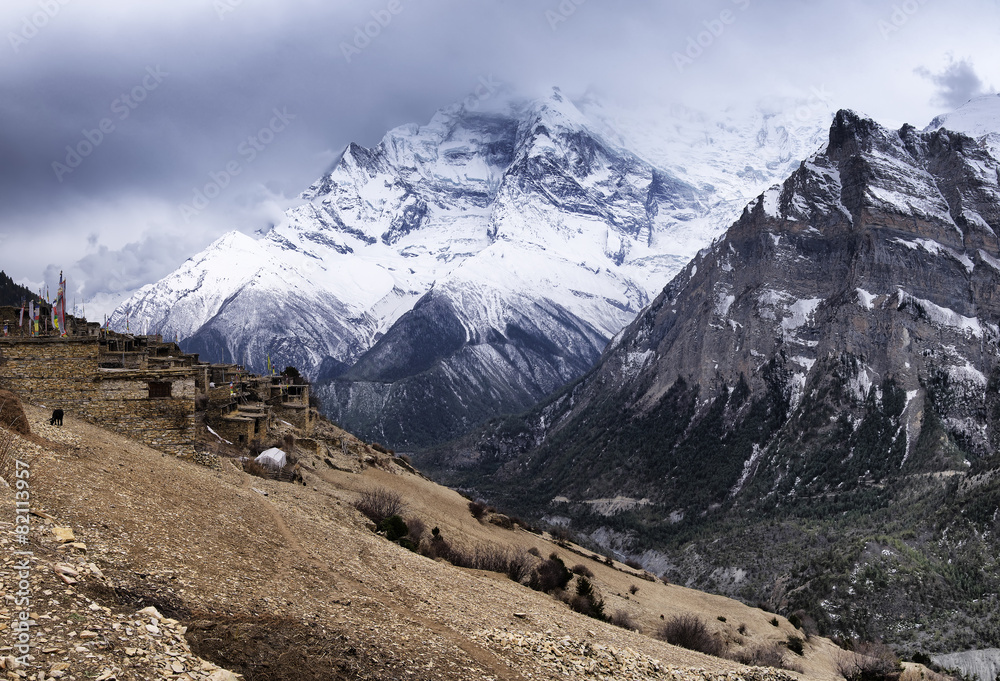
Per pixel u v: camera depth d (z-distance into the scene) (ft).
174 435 127.24
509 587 143.95
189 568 69.92
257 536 88.48
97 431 115.75
